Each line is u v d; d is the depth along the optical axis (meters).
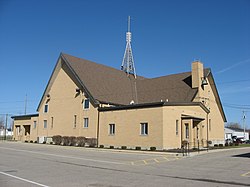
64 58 40.62
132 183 10.63
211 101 40.53
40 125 45.31
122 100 38.97
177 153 24.53
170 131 28.92
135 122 30.81
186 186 10.16
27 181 10.70
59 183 10.38
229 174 13.16
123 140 31.72
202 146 33.31
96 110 35.84
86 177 11.93
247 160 19.17
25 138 50.28
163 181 11.17
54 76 43.72
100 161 18.69
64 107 41.16
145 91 41.47
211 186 10.21
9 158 19.77
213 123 40.84
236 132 84.00
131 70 48.41
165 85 40.44
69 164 16.72
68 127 39.78
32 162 17.41
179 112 30.47
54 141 40.47
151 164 17.48
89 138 35.88
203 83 37.12
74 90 39.91
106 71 44.06
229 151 28.36
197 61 37.09
